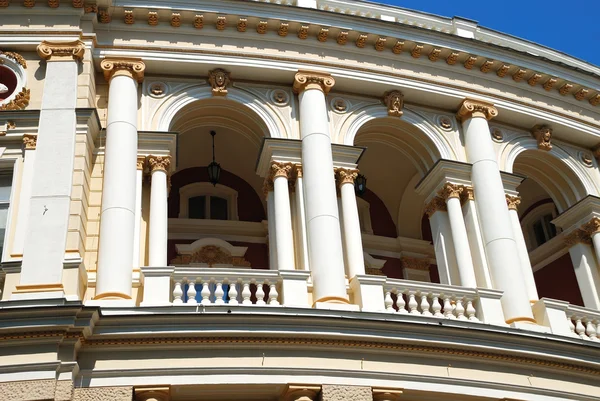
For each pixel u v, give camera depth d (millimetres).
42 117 21234
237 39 24562
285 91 24625
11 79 22375
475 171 24906
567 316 22703
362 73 25109
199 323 18578
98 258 20125
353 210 23031
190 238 27312
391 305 20938
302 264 21891
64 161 20562
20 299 18281
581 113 27859
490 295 22031
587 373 21141
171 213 27688
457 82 26203
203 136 26688
